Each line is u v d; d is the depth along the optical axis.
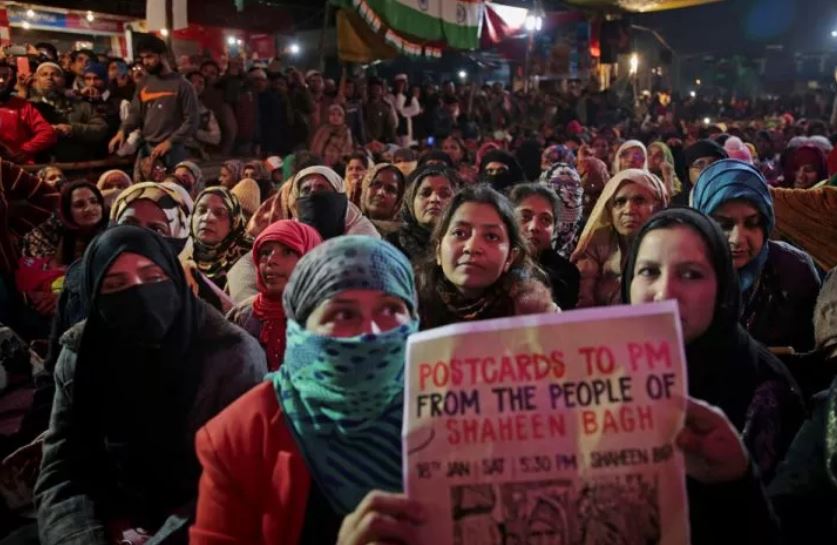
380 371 1.23
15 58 7.36
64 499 1.75
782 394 1.50
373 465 1.24
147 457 1.80
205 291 2.96
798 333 2.33
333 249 1.30
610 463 0.99
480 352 1.05
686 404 1.00
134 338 1.75
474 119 12.73
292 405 1.28
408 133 10.69
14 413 2.83
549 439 1.01
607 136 11.80
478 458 1.02
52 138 5.93
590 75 16.73
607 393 1.01
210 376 1.78
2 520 2.40
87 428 1.82
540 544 0.99
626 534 0.98
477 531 1.01
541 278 2.21
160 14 6.14
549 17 14.15
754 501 1.08
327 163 7.75
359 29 8.28
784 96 24.84
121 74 7.62
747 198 2.20
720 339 1.46
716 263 1.42
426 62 16.77
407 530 1.02
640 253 1.47
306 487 1.25
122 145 6.27
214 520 1.27
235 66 8.25
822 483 1.32
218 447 1.29
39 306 3.87
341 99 8.95
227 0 11.52
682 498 0.98
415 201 3.38
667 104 21.08
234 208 3.73
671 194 5.20
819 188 3.24
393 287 1.29
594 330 1.03
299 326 1.29
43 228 4.09
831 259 3.15
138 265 1.74
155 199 3.46
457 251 2.07
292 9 12.22
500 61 17.78
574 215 3.94
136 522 1.82
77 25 11.11
